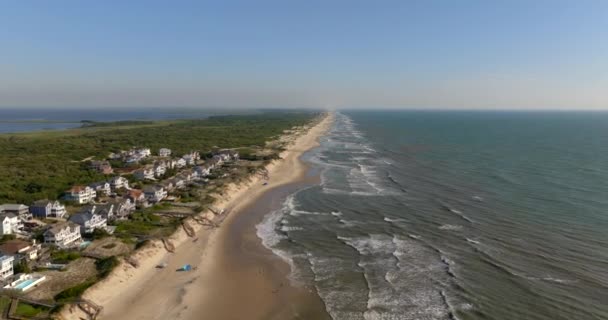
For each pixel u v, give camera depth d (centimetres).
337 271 5772
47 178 10156
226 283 5512
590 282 5169
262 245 6825
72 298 4622
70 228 6431
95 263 5659
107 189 9600
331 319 4603
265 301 5041
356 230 7400
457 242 6638
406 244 6656
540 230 7012
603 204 8450
